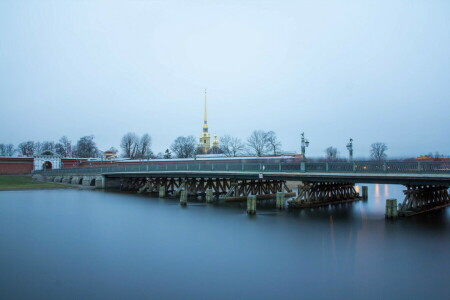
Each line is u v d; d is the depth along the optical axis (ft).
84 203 121.70
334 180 84.48
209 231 73.51
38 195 149.48
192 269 50.11
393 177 72.49
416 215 83.71
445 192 100.01
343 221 80.28
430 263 50.75
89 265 52.26
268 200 122.52
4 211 104.37
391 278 45.55
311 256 55.01
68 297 41.14
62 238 69.26
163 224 82.02
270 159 201.77
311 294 41.39
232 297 40.83
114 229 77.25
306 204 102.73
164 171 137.80
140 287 43.88
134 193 157.17
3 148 483.51
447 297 40.06
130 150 406.41
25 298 40.93
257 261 53.26
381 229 70.54
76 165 297.12
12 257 56.49
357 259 53.06
